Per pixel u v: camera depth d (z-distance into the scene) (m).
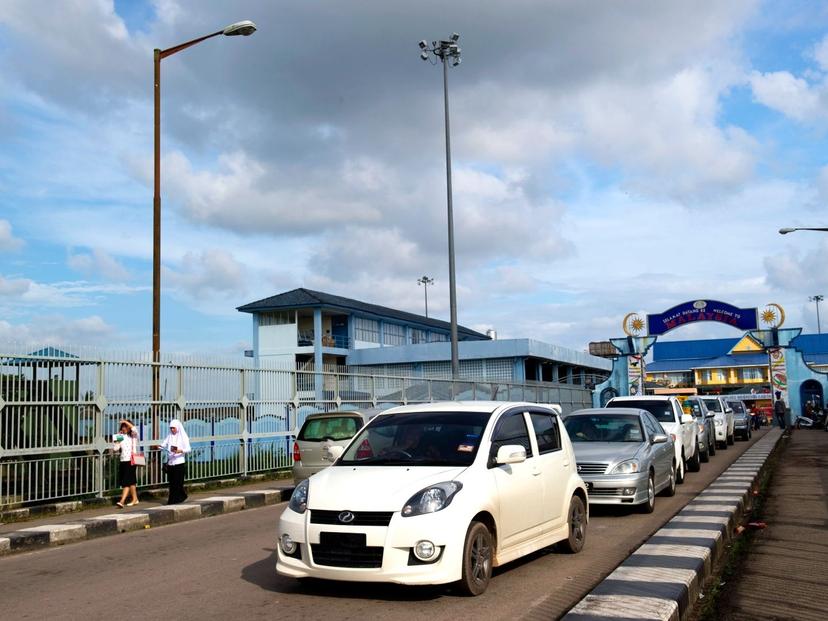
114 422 14.44
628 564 7.28
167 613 6.59
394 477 6.83
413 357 50.00
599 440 13.33
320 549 6.54
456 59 31.53
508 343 47.91
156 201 17.45
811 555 8.70
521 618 6.18
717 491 13.62
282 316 52.16
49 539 10.62
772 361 49.19
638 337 46.59
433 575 6.36
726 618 6.26
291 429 19.34
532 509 7.86
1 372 12.30
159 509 13.01
